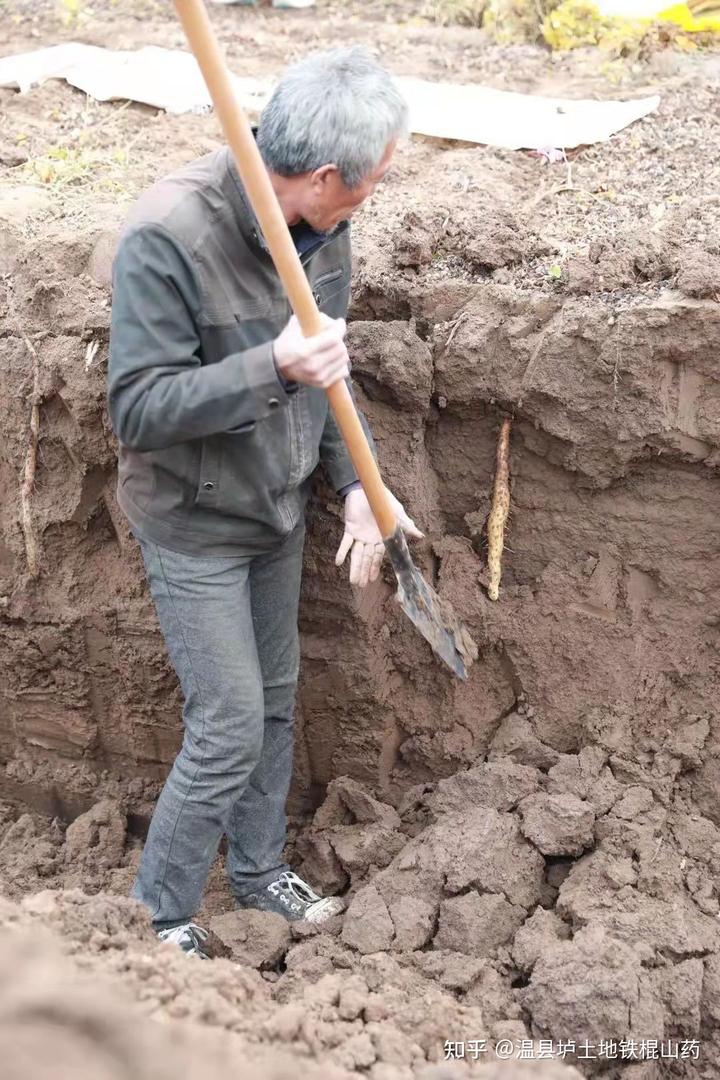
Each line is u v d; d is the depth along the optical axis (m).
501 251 3.44
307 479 3.20
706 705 3.49
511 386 3.32
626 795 3.37
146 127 4.69
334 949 3.20
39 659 3.85
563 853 3.29
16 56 5.37
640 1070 2.81
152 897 3.09
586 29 5.42
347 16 6.04
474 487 3.56
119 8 6.15
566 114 4.52
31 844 3.94
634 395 3.22
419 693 3.71
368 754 3.73
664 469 3.35
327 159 2.46
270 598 3.17
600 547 3.50
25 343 3.51
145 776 3.97
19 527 3.72
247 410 2.53
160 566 2.91
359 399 3.41
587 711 3.54
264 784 3.37
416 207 3.82
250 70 5.14
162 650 3.67
